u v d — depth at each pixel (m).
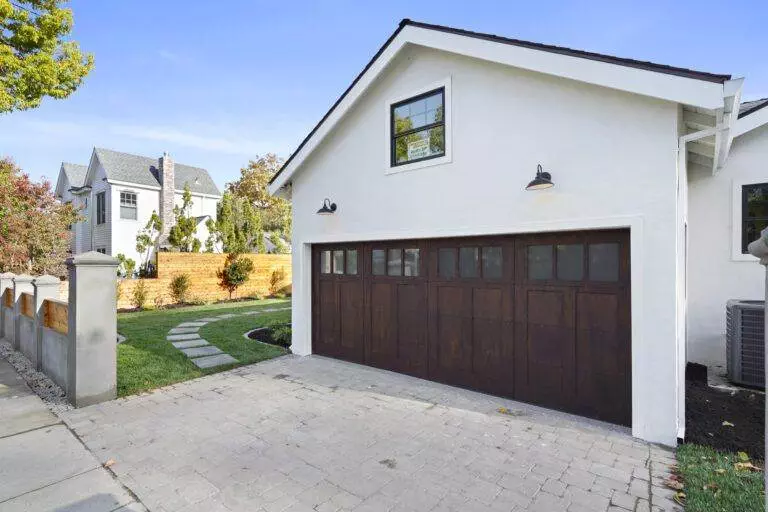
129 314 12.87
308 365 6.83
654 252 3.91
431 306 5.86
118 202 20.67
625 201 4.07
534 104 4.70
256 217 22.77
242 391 5.48
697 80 3.51
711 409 4.72
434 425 4.32
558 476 3.29
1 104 8.45
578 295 4.49
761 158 6.07
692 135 3.95
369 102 6.52
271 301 17.14
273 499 2.99
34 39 8.79
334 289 7.30
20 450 3.80
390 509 2.87
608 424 4.28
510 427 4.24
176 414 4.68
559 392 4.64
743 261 6.17
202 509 2.88
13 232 12.23
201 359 7.06
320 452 3.74
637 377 3.98
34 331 6.73
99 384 5.09
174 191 22.97
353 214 6.74
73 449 3.82
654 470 3.37
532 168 4.70
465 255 5.48
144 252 21.14
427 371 5.92
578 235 4.49
